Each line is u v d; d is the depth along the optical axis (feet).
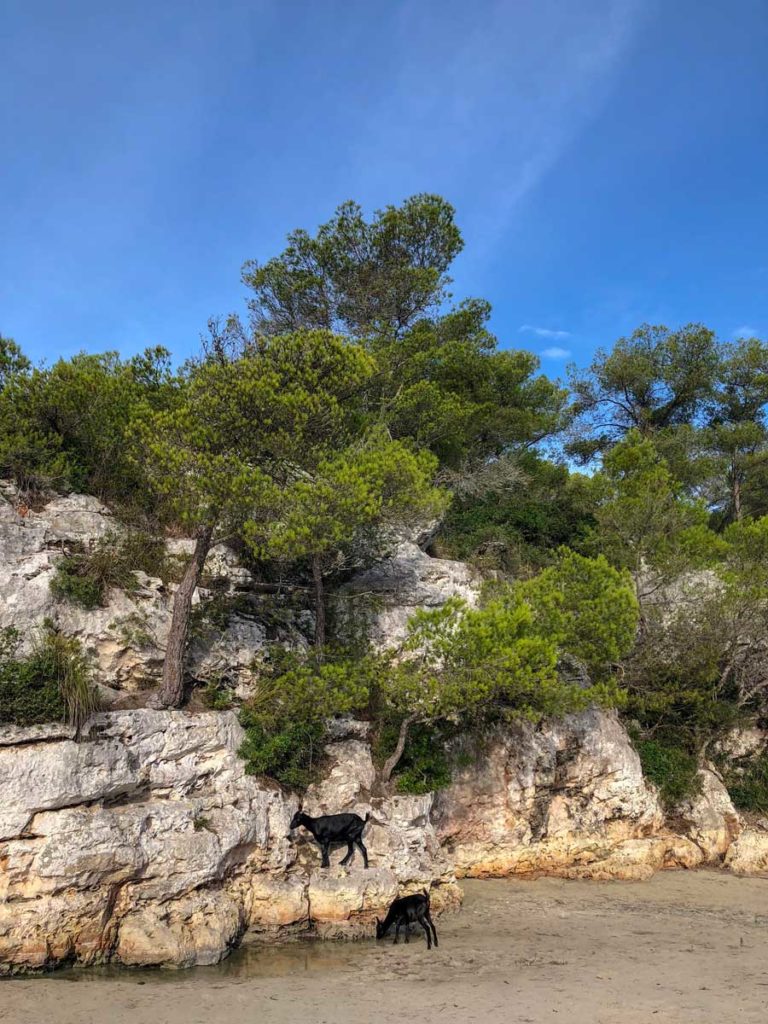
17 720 50.37
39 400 72.64
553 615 73.36
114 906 49.70
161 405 81.87
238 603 73.72
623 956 52.80
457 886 64.59
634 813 81.92
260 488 60.18
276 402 62.80
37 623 61.82
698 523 104.47
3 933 45.39
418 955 52.11
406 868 61.52
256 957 51.24
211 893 53.21
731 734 95.81
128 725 55.47
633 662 92.02
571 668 88.28
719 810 87.20
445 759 74.69
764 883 77.20
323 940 55.11
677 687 90.07
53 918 46.68
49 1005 40.93
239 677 69.77
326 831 58.44
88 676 57.77
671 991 45.27
